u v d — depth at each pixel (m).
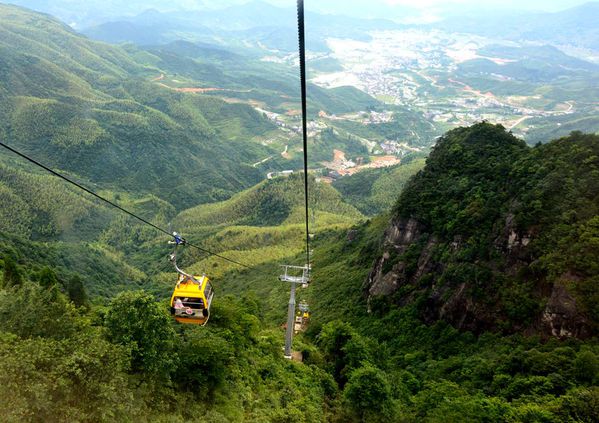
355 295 81.50
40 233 175.00
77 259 144.88
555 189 53.22
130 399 20.69
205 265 144.62
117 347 22.25
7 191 175.25
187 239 194.25
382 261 75.31
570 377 36.62
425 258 66.75
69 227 190.75
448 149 81.38
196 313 26.11
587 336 41.25
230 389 34.19
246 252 146.25
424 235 69.88
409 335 58.72
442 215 69.12
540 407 32.41
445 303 57.03
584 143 57.62
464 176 72.25
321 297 88.19
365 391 37.84
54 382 18.45
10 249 103.75
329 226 152.88
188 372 29.39
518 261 51.72
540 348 42.66
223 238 168.25
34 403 17.08
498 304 50.66
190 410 27.59
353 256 101.56
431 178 78.06
